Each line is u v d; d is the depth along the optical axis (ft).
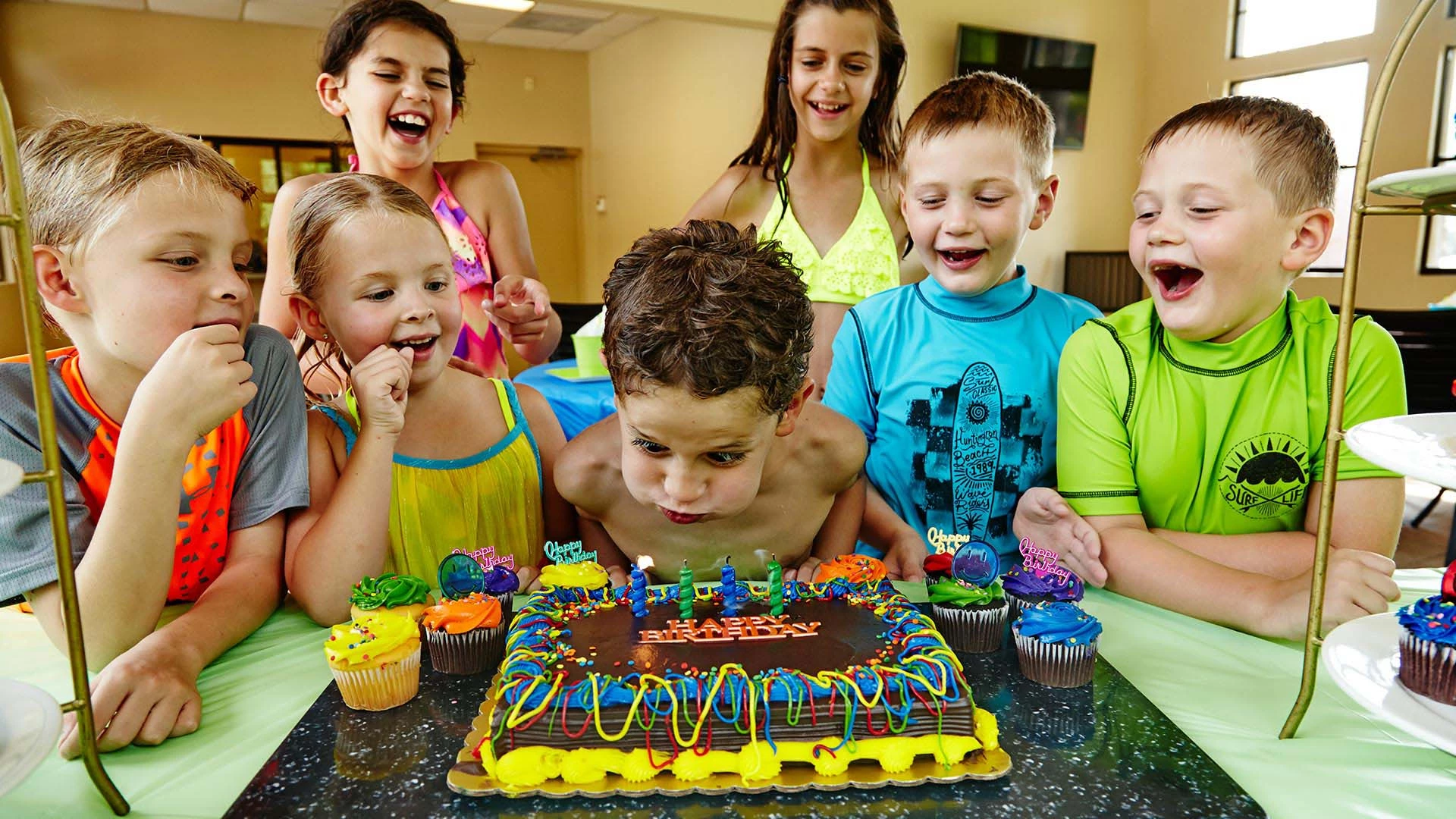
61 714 2.07
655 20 27.32
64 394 3.18
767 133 6.96
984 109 4.13
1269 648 3.22
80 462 3.18
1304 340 3.70
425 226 3.72
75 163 2.86
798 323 2.73
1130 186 27.20
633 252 2.79
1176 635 3.33
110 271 2.88
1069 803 2.29
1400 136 21.25
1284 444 3.70
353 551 3.40
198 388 2.81
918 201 4.33
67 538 2.11
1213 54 24.88
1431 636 2.22
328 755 2.54
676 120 27.30
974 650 3.34
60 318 3.06
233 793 2.36
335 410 4.03
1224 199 3.34
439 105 5.93
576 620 3.08
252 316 3.38
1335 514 3.66
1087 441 3.91
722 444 2.71
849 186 6.68
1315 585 2.50
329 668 3.11
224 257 3.06
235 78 26.48
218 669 3.08
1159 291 3.67
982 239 4.20
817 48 6.10
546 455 4.53
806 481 3.65
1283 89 23.67
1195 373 3.79
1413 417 2.46
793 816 2.27
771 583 3.14
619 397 2.74
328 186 3.71
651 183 29.35
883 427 4.75
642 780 2.42
